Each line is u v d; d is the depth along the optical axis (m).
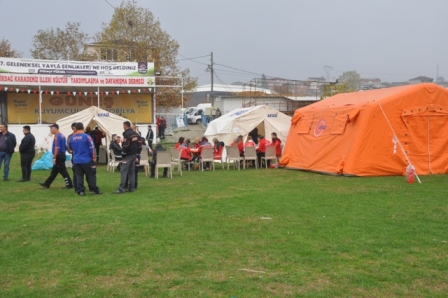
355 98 17.41
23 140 14.65
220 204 10.36
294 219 8.68
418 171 15.73
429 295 5.11
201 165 18.59
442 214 9.03
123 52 44.53
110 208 9.98
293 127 19.30
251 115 21.98
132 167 12.41
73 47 48.25
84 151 11.83
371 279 5.55
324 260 6.23
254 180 14.92
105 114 20.77
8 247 6.96
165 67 45.84
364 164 15.32
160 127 36.59
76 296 5.11
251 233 7.65
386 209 9.57
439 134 16.09
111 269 5.94
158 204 10.45
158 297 5.05
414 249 6.71
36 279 5.63
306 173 16.91
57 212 9.58
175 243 7.08
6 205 10.44
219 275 5.70
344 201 10.56
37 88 31.14
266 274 5.72
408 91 15.80
